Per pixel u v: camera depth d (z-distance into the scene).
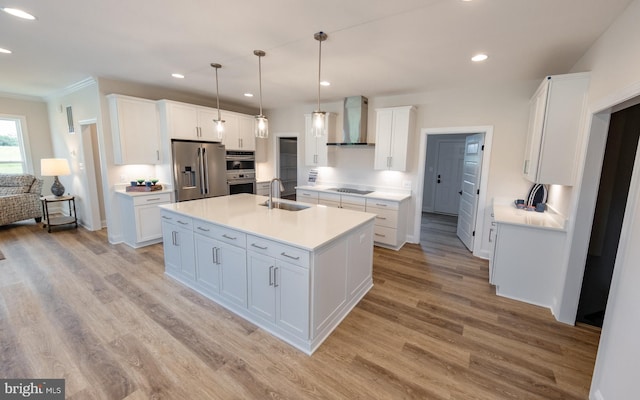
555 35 2.22
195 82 3.96
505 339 2.21
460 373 1.87
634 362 1.31
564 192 2.74
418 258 3.96
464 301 2.79
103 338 2.15
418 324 2.40
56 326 2.28
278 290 2.16
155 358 1.96
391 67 3.10
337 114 5.16
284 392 1.71
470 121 3.93
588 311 2.54
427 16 1.99
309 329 2.03
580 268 2.34
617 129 2.74
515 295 2.83
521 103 3.58
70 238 4.50
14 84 4.37
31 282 3.02
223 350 2.05
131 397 1.65
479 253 4.04
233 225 2.39
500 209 3.42
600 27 2.05
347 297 2.54
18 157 5.53
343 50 2.64
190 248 2.87
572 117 2.42
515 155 3.67
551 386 1.78
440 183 7.18
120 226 4.36
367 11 1.93
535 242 2.68
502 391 1.73
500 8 1.86
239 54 2.80
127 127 4.05
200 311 2.54
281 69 3.25
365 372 1.87
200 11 1.98
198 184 4.68
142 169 4.56
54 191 4.93
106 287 2.94
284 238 2.06
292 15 2.01
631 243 1.41
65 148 5.29
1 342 2.08
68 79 4.03
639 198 1.38
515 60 2.81
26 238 4.46
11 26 2.25
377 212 4.36
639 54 1.63
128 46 2.65
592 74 2.29
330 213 2.88
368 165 4.95
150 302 2.67
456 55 2.72
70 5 1.92
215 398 1.66
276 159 6.15
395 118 4.27
